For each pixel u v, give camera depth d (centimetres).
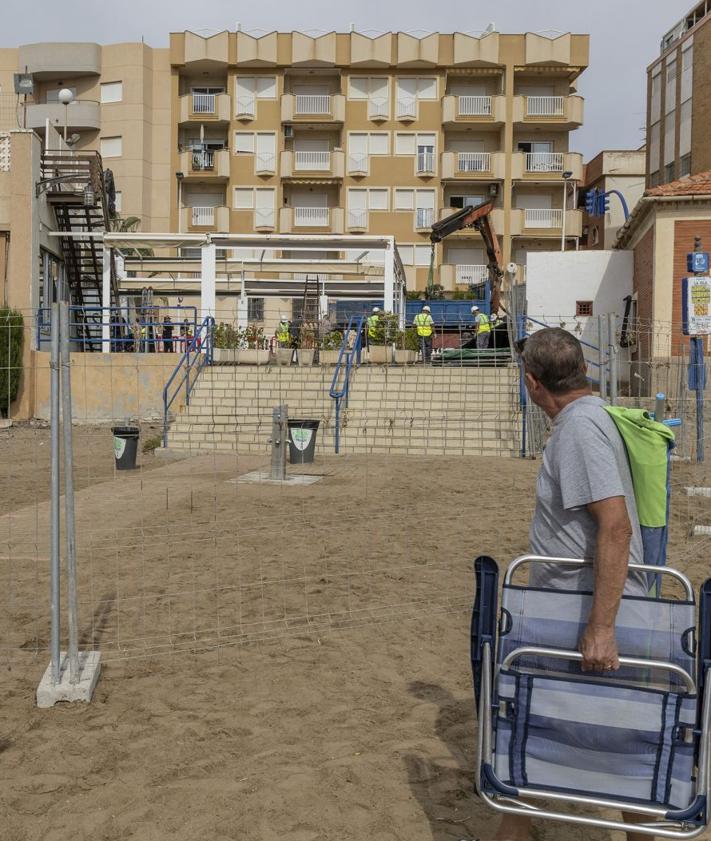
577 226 4638
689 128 3744
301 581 655
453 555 734
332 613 579
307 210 4712
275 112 4750
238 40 4681
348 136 4756
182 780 350
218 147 4862
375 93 4753
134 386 2047
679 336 2073
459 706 429
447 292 4653
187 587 639
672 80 3928
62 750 377
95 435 1795
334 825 319
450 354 1881
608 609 246
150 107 4759
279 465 1177
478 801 338
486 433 1517
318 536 807
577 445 265
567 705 248
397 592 627
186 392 1744
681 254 2141
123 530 842
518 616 261
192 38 4697
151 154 4772
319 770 359
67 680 441
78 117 4706
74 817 324
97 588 640
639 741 241
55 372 428
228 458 1458
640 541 278
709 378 1327
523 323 1706
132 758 370
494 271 2634
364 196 4747
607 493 255
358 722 409
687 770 238
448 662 493
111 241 2378
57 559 431
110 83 4753
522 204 4791
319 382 1769
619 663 244
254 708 424
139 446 1650
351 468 1283
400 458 1415
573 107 4659
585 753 247
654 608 248
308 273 2873
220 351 2020
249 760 368
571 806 340
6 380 1878
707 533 790
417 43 4666
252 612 580
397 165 4744
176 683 457
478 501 993
